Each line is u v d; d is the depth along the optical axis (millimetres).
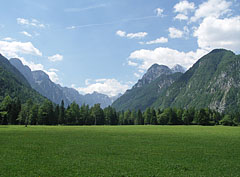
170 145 39250
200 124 169625
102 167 23078
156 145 39031
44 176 19719
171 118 181875
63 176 19812
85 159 26781
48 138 47625
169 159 27250
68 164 24125
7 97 149375
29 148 33781
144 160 26594
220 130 88438
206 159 27453
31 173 20469
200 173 21156
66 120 161875
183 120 184000
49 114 152250
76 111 166875
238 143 43156
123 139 48156
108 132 68938
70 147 35438
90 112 184375
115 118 196500
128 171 21641
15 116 148625
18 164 23656
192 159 27391
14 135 52906
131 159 27062
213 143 42719
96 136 54188
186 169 22672
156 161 26094
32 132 63406
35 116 149625
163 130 84562
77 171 21391
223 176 20281
